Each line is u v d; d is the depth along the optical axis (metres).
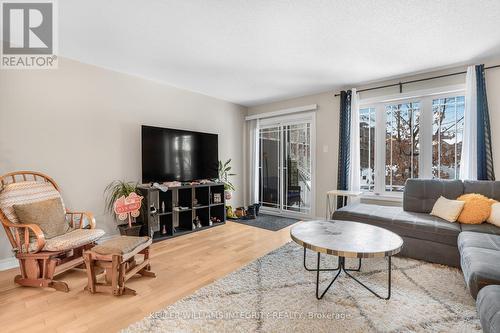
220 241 3.38
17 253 2.15
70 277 2.34
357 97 3.95
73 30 2.34
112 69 3.31
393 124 3.74
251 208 4.77
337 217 3.09
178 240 3.43
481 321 1.21
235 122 5.21
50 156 2.83
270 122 5.14
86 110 3.10
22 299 1.96
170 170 3.78
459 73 3.19
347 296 1.95
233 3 1.94
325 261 2.62
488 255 1.71
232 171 5.15
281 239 3.47
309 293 2.00
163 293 2.04
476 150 2.98
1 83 2.53
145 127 3.48
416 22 2.19
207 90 4.30
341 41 2.55
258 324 1.62
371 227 2.29
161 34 2.42
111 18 2.15
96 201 3.20
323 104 4.38
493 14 2.06
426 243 2.54
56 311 1.80
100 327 1.62
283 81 3.81
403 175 3.67
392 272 2.34
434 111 3.42
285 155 4.98
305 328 1.58
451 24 2.22
